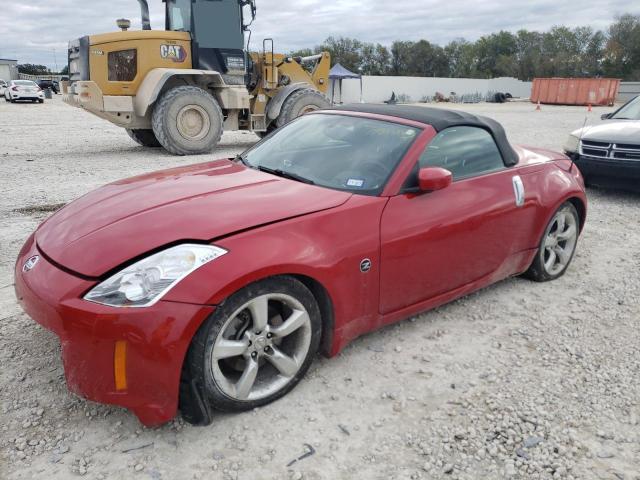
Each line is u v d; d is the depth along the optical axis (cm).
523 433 255
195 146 1091
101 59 1013
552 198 407
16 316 349
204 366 237
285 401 273
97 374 226
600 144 720
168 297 225
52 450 235
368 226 290
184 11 1088
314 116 399
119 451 236
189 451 237
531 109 3600
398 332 348
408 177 316
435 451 242
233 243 245
